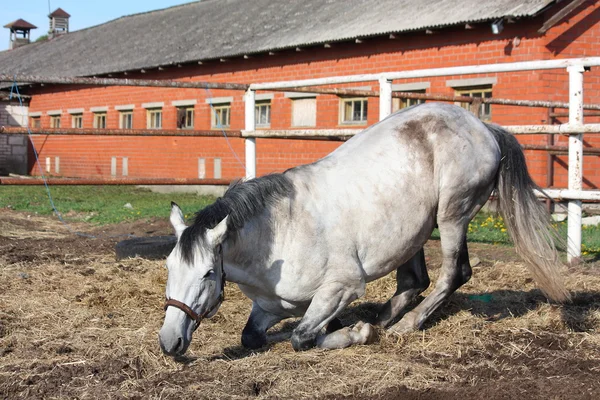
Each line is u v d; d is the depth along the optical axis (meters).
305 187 4.39
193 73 20.69
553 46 12.48
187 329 3.79
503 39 12.92
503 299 5.80
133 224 10.65
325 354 4.36
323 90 8.87
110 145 24.77
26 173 29.45
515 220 5.04
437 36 13.98
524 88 12.65
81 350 4.45
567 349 4.51
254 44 18.33
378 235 4.50
